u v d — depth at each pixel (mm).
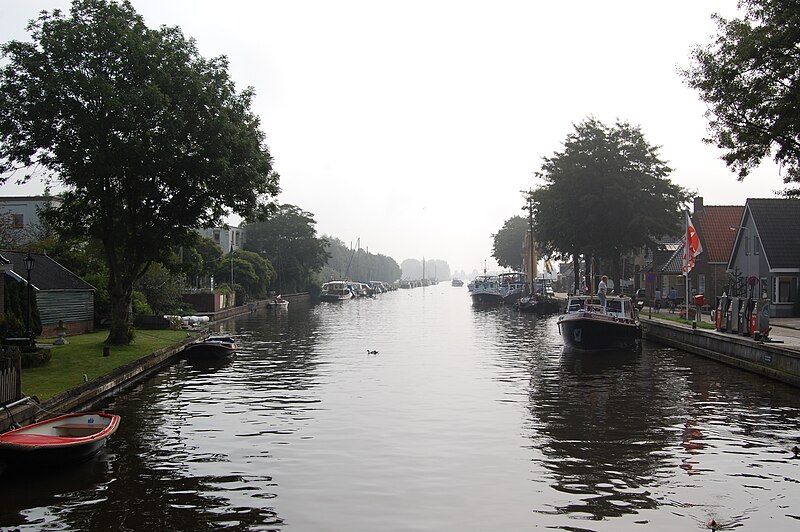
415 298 118312
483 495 11375
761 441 14977
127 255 28953
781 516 10445
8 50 25062
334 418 17297
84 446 12898
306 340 38594
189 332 37562
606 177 49469
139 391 21375
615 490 11656
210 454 13852
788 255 40094
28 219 52656
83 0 26547
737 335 28625
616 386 22234
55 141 25531
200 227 30953
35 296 30141
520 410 18344
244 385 22516
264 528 9914
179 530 9820
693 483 12047
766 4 20531
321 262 102188
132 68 26438
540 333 43312
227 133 27547
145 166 26000
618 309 34594
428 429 16094
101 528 9883
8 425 14086
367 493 11461
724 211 54031
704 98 22281
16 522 10117
